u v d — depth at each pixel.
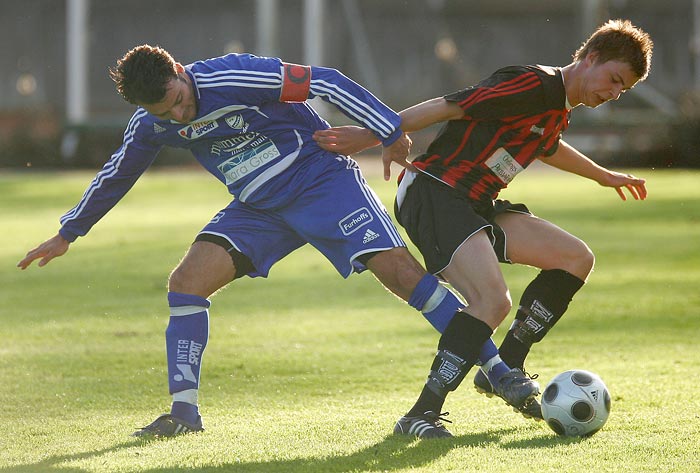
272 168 15.72
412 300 15.59
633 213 56.12
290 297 32.44
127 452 14.09
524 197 65.56
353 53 153.25
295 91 15.33
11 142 114.06
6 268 39.22
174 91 14.68
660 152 97.69
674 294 31.33
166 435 15.27
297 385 19.88
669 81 150.62
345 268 15.90
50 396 18.95
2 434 15.63
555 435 14.82
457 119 15.51
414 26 154.25
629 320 26.98
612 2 151.88
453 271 15.08
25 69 155.75
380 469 12.91
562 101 15.32
